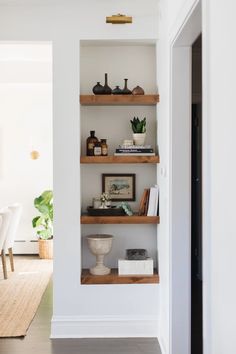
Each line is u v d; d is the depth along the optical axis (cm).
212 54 203
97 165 443
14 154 835
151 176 446
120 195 443
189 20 273
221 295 189
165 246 375
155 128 443
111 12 413
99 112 443
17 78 762
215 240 198
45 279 633
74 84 412
